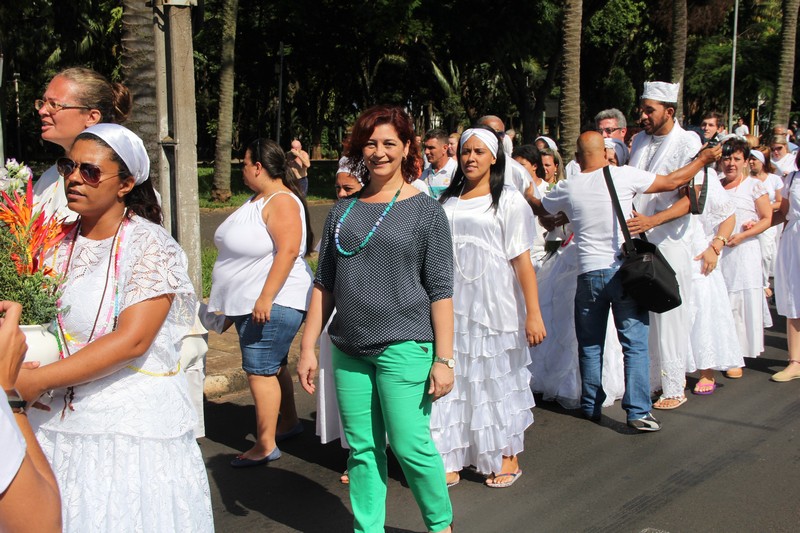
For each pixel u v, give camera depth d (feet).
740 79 109.29
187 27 18.89
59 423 8.55
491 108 129.80
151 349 8.91
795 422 19.02
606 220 18.17
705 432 18.38
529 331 15.16
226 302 15.80
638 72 135.23
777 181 30.19
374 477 11.99
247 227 15.52
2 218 8.38
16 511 5.69
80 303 8.79
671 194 19.56
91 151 8.62
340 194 16.79
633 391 18.37
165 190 19.22
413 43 87.35
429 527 12.12
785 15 72.08
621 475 15.88
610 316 20.29
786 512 14.12
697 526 13.60
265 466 16.35
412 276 11.34
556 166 26.18
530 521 13.85
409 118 11.75
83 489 8.35
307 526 13.75
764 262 30.91
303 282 15.93
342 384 11.82
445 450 15.06
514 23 77.15
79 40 87.51
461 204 15.26
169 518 8.67
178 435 8.91
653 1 107.55
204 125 157.38
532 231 15.12
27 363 8.07
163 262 8.84
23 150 128.36
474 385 14.98
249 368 15.94
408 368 11.29
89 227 9.14
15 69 107.24
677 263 19.60
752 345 23.93
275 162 15.76
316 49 98.48
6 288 8.13
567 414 19.92
